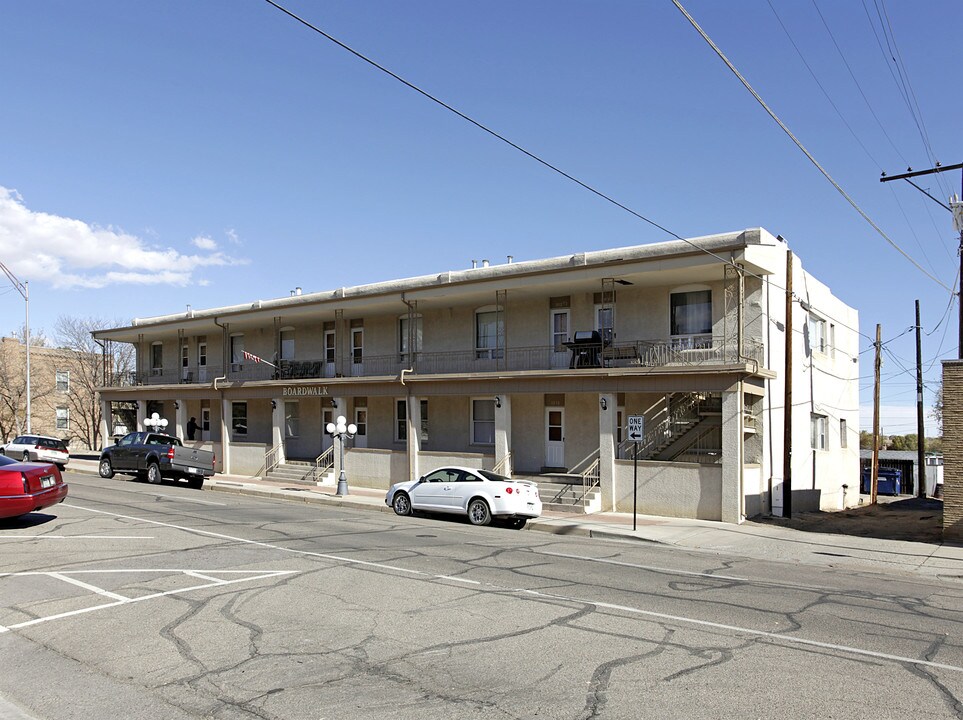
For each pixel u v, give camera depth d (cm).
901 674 695
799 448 2545
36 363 5025
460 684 654
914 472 4484
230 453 3428
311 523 1759
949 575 1353
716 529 1923
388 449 2881
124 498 2166
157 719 579
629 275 2233
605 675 680
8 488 1448
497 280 2470
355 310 3038
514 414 2673
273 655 733
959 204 1942
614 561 1353
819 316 2805
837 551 1603
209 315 3484
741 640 804
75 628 821
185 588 1008
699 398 2334
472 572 1168
